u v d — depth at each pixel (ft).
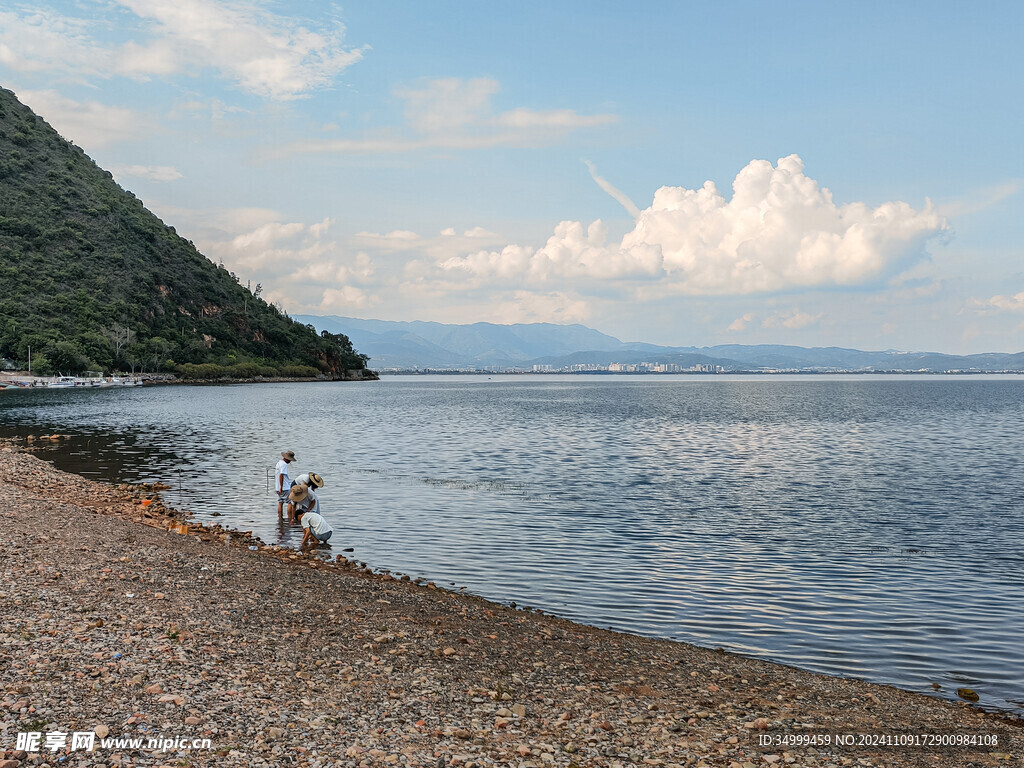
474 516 86.48
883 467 140.46
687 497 103.60
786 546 73.31
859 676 41.19
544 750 28.27
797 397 541.75
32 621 37.83
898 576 62.28
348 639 40.50
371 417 280.31
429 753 26.94
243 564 57.52
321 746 26.61
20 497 79.46
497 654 40.34
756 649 45.32
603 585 58.80
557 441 187.11
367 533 76.69
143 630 37.83
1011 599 55.88
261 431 207.10
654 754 28.76
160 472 120.47
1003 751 31.14
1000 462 148.87
